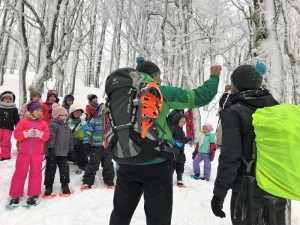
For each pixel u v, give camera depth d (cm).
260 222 222
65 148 568
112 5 984
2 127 712
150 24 1107
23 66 887
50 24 818
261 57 359
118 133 230
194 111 1173
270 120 207
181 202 558
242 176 232
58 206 511
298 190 196
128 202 259
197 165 751
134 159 229
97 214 484
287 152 198
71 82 2428
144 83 241
